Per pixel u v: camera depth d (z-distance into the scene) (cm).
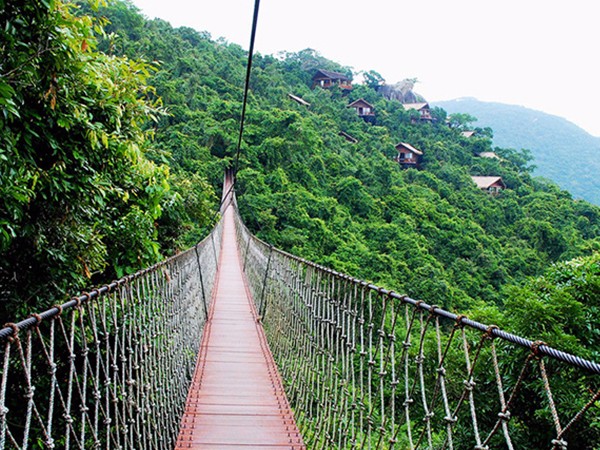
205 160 2636
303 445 265
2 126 189
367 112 5141
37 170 231
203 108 3306
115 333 183
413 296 1717
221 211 2094
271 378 376
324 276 293
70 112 234
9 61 195
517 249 2556
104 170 281
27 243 254
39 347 277
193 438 267
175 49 3916
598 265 554
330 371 256
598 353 430
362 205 2744
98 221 325
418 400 489
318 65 6059
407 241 2306
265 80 4372
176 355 323
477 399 461
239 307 654
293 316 382
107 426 169
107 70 275
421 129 5128
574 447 412
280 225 2286
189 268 426
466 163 4625
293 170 2834
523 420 457
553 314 458
